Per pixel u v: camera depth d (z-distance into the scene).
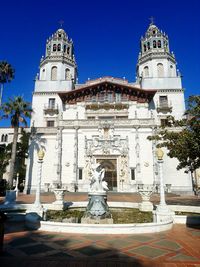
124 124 36.81
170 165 35.69
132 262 6.04
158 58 48.88
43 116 45.75
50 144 37.28
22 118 33.06
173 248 7.42
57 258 6.32
